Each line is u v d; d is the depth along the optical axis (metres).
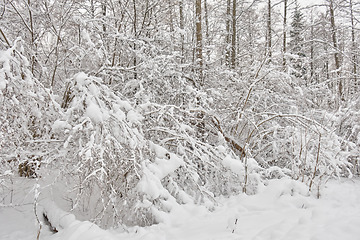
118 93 4.91
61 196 4.74
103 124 3.92
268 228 2.98
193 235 3.10
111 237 3.05
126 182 4.22
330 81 7.80
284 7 12.26
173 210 3.88
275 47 6.80
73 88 4.39
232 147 6.04
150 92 5.93
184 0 8.05
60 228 3.62
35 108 4.25
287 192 4.00
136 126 4.80
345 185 4.68
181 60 7.51
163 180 4.66
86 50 5.31
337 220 2.94
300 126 5.32
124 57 6.71
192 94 6.33
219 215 3.71
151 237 3.10
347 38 11.70
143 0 6.69
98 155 3.84
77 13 5.89
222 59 9.30
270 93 6.92
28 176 5.26
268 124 6.45
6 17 5.63
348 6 10.90
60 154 4.21
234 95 7.20
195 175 4.59
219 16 10.32
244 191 4.48
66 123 4.03
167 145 5.41
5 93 3.73
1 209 4.43
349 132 6.28
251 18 13.14
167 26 7.91
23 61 4.07
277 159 5.90
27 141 4.20
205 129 6.04
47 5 5.49
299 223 3.01
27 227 4.00
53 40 6.12
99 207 4.56
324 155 4.78
